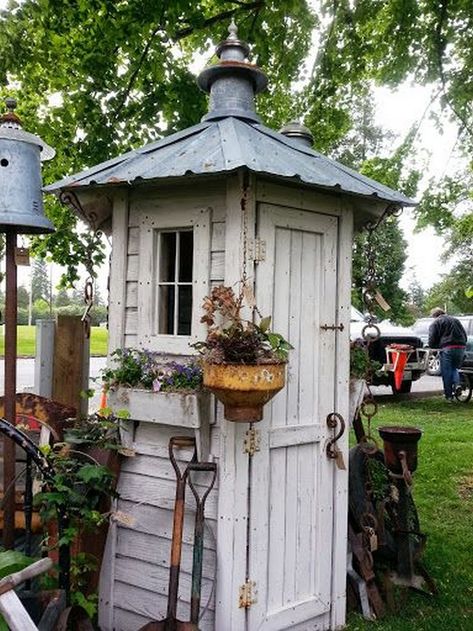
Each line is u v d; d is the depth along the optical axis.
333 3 5.96
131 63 6.21
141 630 2.61
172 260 3.07
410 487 3.63
